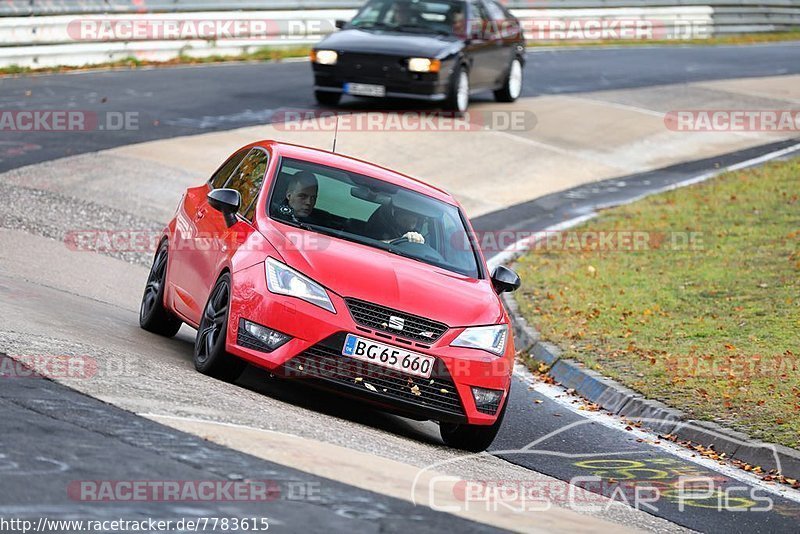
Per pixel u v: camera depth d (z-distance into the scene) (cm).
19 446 1792
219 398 2452
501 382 2741
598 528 2075
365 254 2819
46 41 8238
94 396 2192
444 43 7788
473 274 3005
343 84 7681
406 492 2002
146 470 1792
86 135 6372
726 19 15375
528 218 6178
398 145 7144
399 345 2614
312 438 2281
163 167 5919
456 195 6400
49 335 2705
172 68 8975
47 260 4125
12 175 5375
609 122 8775
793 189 6850
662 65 12012
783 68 12425
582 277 5019
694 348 3922
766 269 5022
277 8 10231
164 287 3291
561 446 2972
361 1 11019
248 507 1698
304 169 3091
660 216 6244
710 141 8638
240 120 7181
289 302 2603
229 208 2909
